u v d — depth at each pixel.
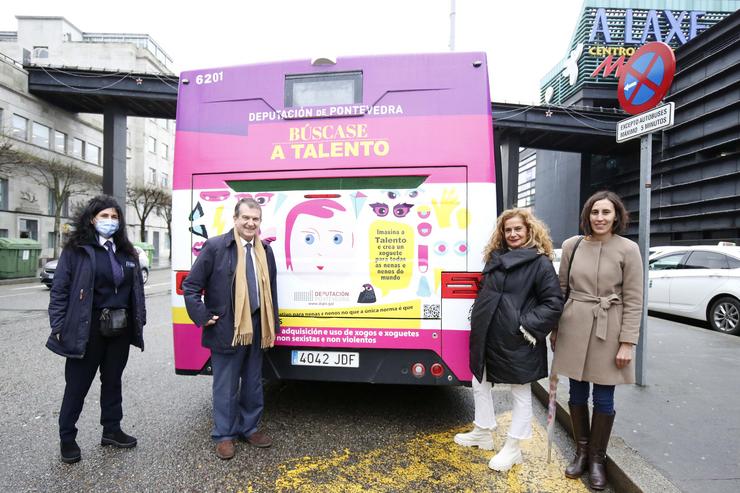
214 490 2.78
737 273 7.55
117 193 25.25
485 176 3.42
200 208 3.76
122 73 23.70
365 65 3.59
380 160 3.53
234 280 3.23
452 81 3.51
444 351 3.45
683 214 23.80
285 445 3.42
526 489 2.83
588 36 32.66
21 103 24.16
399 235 3.50
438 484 2.88
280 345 3.64
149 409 4.13
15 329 7.73
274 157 3.67
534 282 2.97
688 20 32.16
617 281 2.87
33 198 25.09
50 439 3.47
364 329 3.53
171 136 45.34
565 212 38.22
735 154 20.73
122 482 2.86
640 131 4.48
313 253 3.59
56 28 40.03
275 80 3.70
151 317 9.16
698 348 6.05
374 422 3.88
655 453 3.03
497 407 4.38
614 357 2.84
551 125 26.11
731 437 3.29
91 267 3.03
